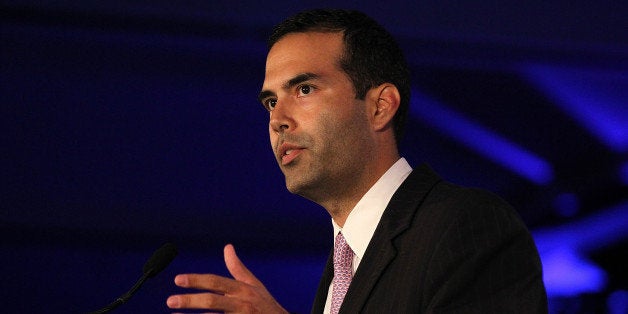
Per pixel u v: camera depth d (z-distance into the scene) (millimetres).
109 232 19844
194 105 19000
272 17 15508
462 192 4656
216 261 20453
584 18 15242
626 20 15211
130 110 18828
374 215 4996
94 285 19938
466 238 4309
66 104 18531
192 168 19734
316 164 4934
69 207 19344
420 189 4887
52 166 19047
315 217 20625
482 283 4195
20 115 18469
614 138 18344
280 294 20719
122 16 16094
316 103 4961
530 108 18203
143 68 17938
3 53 17438
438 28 15258
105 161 19266
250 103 19203
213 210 20016
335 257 5125
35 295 19734
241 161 19922
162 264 5047
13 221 19172
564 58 15789
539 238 20375
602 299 19719
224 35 16391
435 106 18500
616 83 16828
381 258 4633
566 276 20047
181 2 15570
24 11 16281
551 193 19641
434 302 4176
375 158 5074
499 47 15570
